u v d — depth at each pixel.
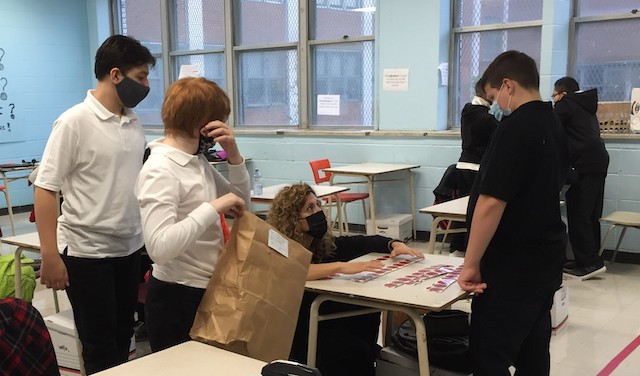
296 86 6.62
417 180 5.68
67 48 7.84
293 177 6.47
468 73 5.66
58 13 7.70
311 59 6.46
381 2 5.73
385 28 5.74
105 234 2.03
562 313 3.35
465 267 1.87
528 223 1.83
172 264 1.63
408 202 5.74
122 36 1.97
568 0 5.06
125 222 2.06
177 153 1.57
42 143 7.61
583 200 4.29
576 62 5.18
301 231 2.16
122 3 8.01
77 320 2.11
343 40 6.18
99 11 8.01
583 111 4.25
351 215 6.08
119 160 2.02
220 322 1.46
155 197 1.49
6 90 7.14
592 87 5.13
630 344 3.13
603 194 4.44
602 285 4.17
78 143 1.94
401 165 5.62
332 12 6.26
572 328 3.37
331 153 6.17
